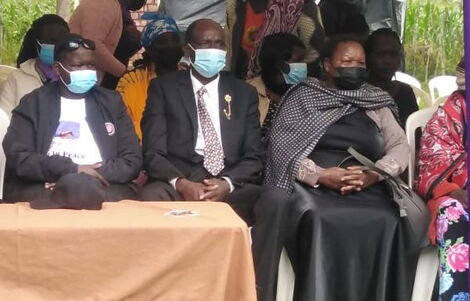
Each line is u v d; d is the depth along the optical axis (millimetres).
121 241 3678
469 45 3846
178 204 4258
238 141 5094
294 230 4770
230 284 3773
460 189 4863
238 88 5215
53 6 10914
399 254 4773
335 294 4723
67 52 4695
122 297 3670
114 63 6234
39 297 3650
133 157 4824
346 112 5156
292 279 4832
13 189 4695
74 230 3641
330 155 5090
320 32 6340
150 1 9984
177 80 5168
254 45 6328
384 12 8312
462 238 4691
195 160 5055
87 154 4750
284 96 5301
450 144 4980
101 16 6211
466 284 4668
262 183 5199
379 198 4918
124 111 4906
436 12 11180
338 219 4727
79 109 4793
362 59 5203
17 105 5070
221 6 7902
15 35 10648
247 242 3756
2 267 3613
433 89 8070
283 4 6352
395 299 4789
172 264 3703
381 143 5145
